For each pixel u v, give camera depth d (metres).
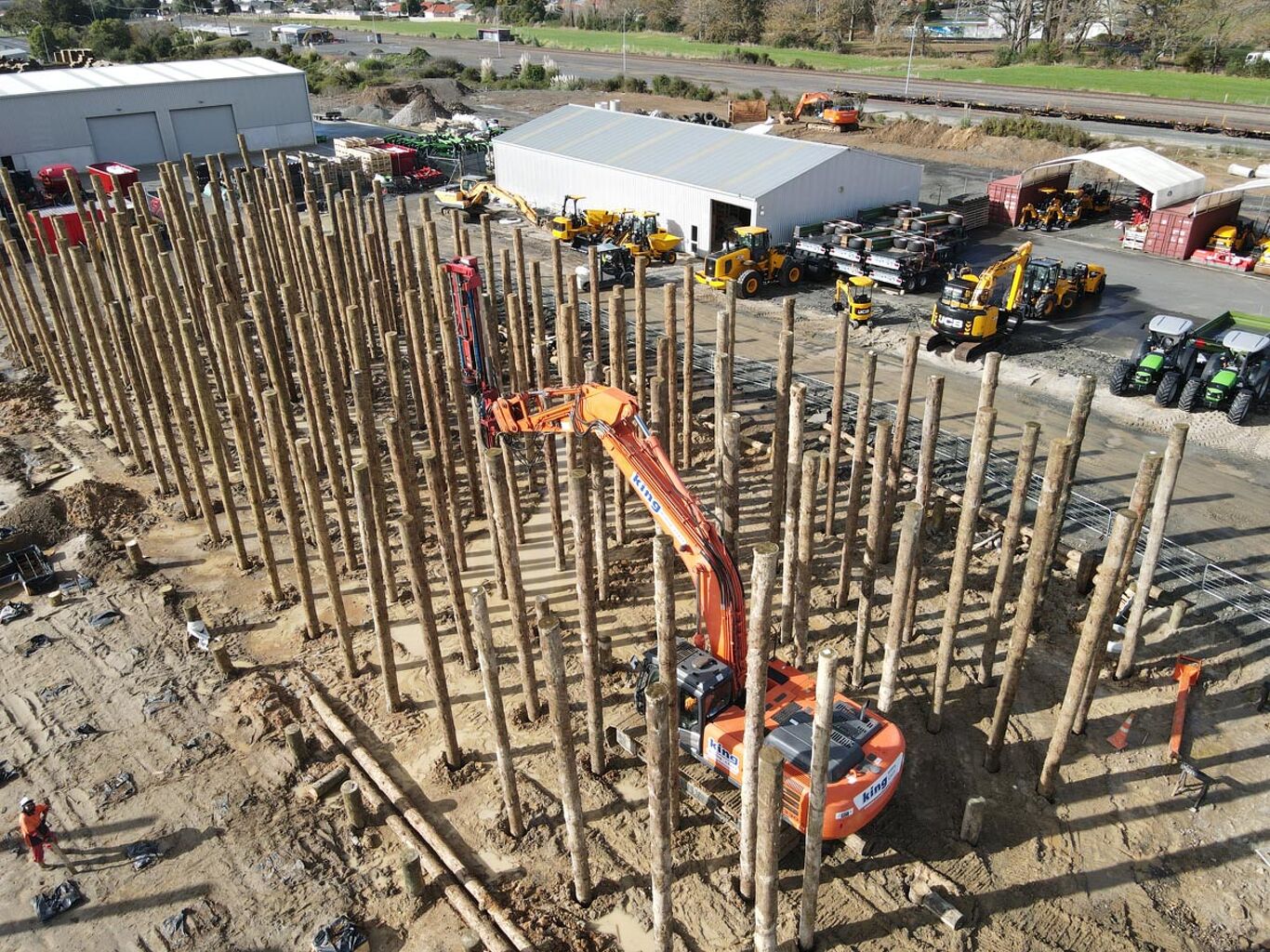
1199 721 18.36
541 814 16.80
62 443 30.48
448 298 28.70
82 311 27.28
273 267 38.78
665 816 12.41
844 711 16.16
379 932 14.82
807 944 14.14
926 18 139.12
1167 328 30.92
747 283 41.72
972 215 50.56
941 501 24.88
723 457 18.28
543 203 56.28
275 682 20.25
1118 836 16.12
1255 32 103.19
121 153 67.69
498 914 14.86
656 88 94.00
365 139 70.25
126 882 15.69
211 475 28.39
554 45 136.88
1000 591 18.25
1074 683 15.66
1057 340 36.28
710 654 17.02
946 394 32.03
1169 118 74.50
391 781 17.47
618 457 17.20
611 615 22.00
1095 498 25.55
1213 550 23.41
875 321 38.91
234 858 16.09
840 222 44.94
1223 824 16.27
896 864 15.66
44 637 21.62
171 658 21.00
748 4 135.75
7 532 24.77
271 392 19.05
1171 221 45.22
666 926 13.51
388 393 33.28
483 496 25.81
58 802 17.22
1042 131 67.44
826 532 24.80
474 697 19.64
